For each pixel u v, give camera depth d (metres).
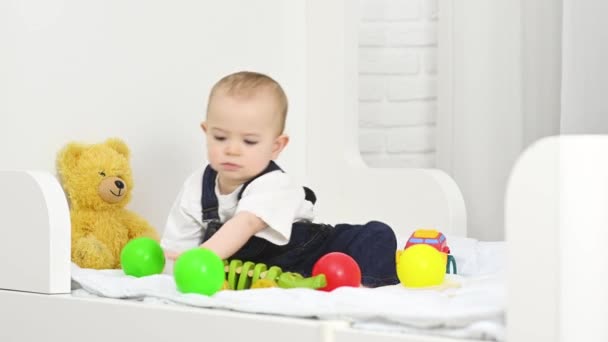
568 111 2.08
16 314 1.29
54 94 1.57
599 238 0.87
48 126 1.55
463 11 2.26
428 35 2.41
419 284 1.25
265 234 1.39
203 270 1.16
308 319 1.05
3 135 1.48
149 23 1.76
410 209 1.95
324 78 2.12
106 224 1.53
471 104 2.26
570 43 2.07
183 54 1.84
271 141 1.44
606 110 2.07
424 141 2.41
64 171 1.53
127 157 1.61
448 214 1.89
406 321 0.98
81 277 1.29
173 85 1.81
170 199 1.80
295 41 2.12
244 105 1.40
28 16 1.52
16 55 1.50
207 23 1.90
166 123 1.79
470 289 1.08
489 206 2.25
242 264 1.33
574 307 0.86
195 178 1.49
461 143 2.27
